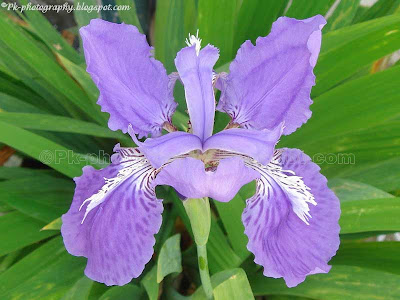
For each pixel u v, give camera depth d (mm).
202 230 120
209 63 121
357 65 171
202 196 100
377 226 141
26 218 167
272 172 122
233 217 151
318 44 112
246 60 126
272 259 110
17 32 183
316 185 124
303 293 151
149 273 151
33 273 156
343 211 147
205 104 120
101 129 175
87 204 115
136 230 110
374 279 145
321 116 172
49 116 170
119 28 118
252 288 170
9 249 158
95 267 110
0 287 150
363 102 165
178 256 144
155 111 128
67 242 113
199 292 146
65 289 151
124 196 113
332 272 151
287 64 119
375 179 179
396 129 173
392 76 159
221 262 161
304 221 118
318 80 180
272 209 116
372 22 163
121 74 119
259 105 126
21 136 143
